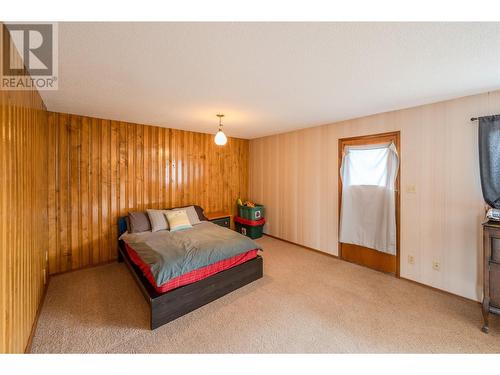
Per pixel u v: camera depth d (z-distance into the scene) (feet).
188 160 14.60
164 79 6.62
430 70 6.01
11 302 4.58
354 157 11.38
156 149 13.09
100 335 6.29
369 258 11.07
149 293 6.86
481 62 5.56
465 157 8.13
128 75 6.36
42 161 8.50
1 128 4.09
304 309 7.64
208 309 7.59
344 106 9.27
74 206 10.50
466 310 7.59
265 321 6.99
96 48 4.98
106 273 10.25
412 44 4.79
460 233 8.29
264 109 9.66
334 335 6.41
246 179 18.20
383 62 5.60
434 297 8.41
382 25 4.17
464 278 8.23
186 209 13.12
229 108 9.53
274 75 6.35
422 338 6.30
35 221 7.11
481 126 7.58
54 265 10.01
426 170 9.05
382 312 7.49
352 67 5.87
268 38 4.60
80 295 8.36
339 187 12.15
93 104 8.92
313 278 9.93
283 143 15.37
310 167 13.62
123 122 11.87
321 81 6.77
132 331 6.47
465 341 6.19
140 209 12.52
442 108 8.60
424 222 9.15
